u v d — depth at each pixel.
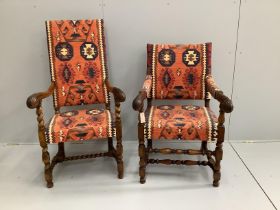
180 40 1.98
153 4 1.90
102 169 1.88
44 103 2.12
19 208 1.52
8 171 1.87
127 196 1.60
